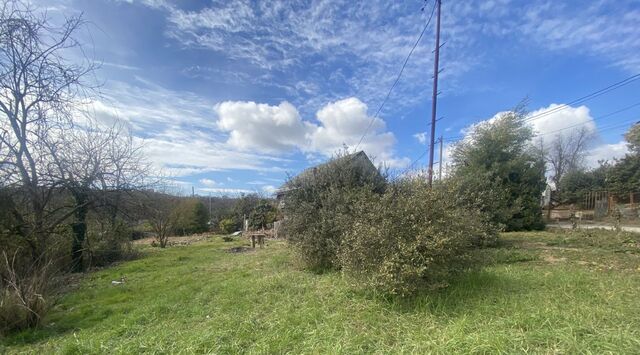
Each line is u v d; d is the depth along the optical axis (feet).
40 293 16.16
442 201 16.24
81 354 11.81
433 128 37.91
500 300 14.02
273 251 42.06
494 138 47.98
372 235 15.56
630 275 18.79
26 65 28.35
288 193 29.73
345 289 17.40
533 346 9.61
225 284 21.88
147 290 22.58
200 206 96.89
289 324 13.19
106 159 36.96
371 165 28.89
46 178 31.04
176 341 12.07
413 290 14.38
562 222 72.13
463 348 9.78
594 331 10.29
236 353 10.92
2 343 13.76
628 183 92.99
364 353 10.46
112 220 39.55
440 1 37.65
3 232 27.81
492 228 29.27
